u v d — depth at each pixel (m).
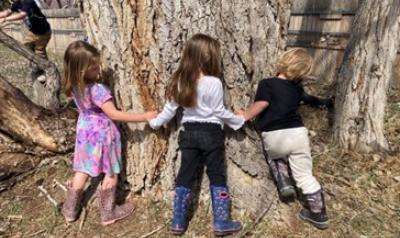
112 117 2.55
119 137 2.80
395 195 3.28
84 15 2.68
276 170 2.78
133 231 2.77
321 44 6.68
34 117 3.62
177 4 2.45
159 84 2.62
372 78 3.77
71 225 2.86
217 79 2.42
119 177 3.02
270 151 2.71
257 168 2.82
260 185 2.84
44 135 3.59
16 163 3.42
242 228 2.73
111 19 2.55
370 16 3.70
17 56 10.33
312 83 6.61
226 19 2.47
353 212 3.00
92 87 2.56
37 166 3.52
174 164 2.84
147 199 3.00
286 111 2.59
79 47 2.48
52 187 3.27
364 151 3.93
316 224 2.74
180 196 2.61
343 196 3.20
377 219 2.95
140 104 2.69
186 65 2.38
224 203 2.61
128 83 2.66
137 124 2.78
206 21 2.50
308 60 2.58
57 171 3.45
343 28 6.29
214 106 2.43
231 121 2.51
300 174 2.71
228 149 2.78
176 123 2.71
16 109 3.51
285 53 2.59
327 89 6.10
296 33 7.10
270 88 2.56
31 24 5.34
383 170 3.64
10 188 3.27
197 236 2.70
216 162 2.55
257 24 2.49
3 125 3.47
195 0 2.45
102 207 2.81
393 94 5.71
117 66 2.65
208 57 2.35
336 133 4.14
